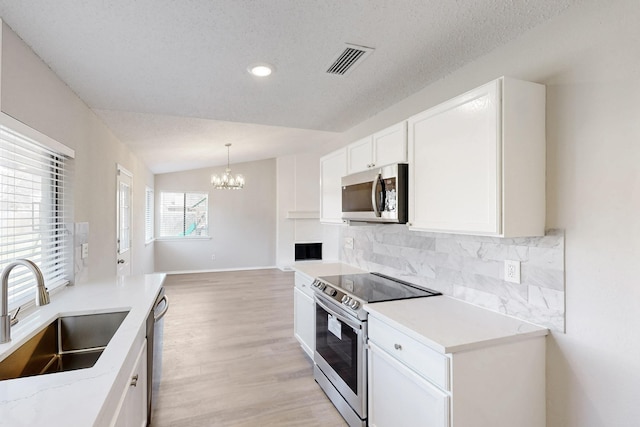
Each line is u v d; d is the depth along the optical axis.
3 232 1.67
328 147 4.25
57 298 2.04
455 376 1.35
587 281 1.38
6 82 1.53
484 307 1.85
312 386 2.71
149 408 1.91
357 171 2.67
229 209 8.21
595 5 1.36
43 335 1.61
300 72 2.08
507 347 1.45
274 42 1.72
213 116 3.04
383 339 1.79
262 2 1.39
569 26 1.45
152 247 7.28
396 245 2.67
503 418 1.44
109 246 3.41
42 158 2.04
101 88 2.32
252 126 4.59
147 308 1.86
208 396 2.55
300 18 1.50
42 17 1.48
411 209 2.02
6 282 1.31
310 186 8.55
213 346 3.52
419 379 1.50
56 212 2.28
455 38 1.69
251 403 2.46
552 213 1.51
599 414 1.33
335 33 1.63
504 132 1.45
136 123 3.55
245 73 2.10
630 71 1.25
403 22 1.54
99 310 1.83
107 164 3.36
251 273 7.77
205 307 4.99
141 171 5.70
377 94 2.48
